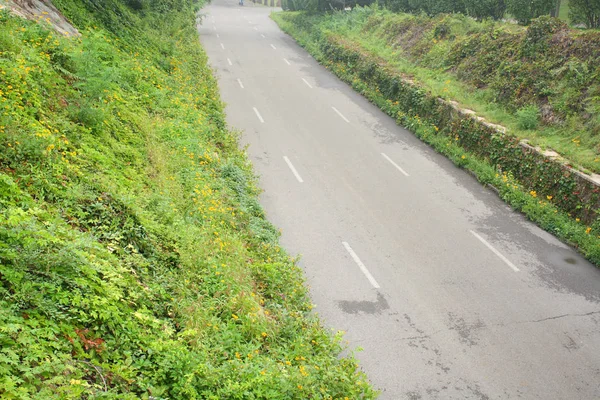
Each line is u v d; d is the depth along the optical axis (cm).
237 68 2727
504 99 1855
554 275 1138
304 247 1178
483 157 1670
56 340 503
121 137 1109
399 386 816
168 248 840
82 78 1127
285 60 2986
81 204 764
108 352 547
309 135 1877
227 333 696
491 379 843
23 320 491
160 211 912
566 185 1366
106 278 645
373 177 1570
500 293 1065
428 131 1884
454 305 1018
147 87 1541
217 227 1012
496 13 2538
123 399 495
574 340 943
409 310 995
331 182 1518
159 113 1462
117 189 859
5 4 1215
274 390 632
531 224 1352
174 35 2580
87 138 966
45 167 773
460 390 816
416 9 3050
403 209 1388
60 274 578
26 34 1136
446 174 1623
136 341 582
